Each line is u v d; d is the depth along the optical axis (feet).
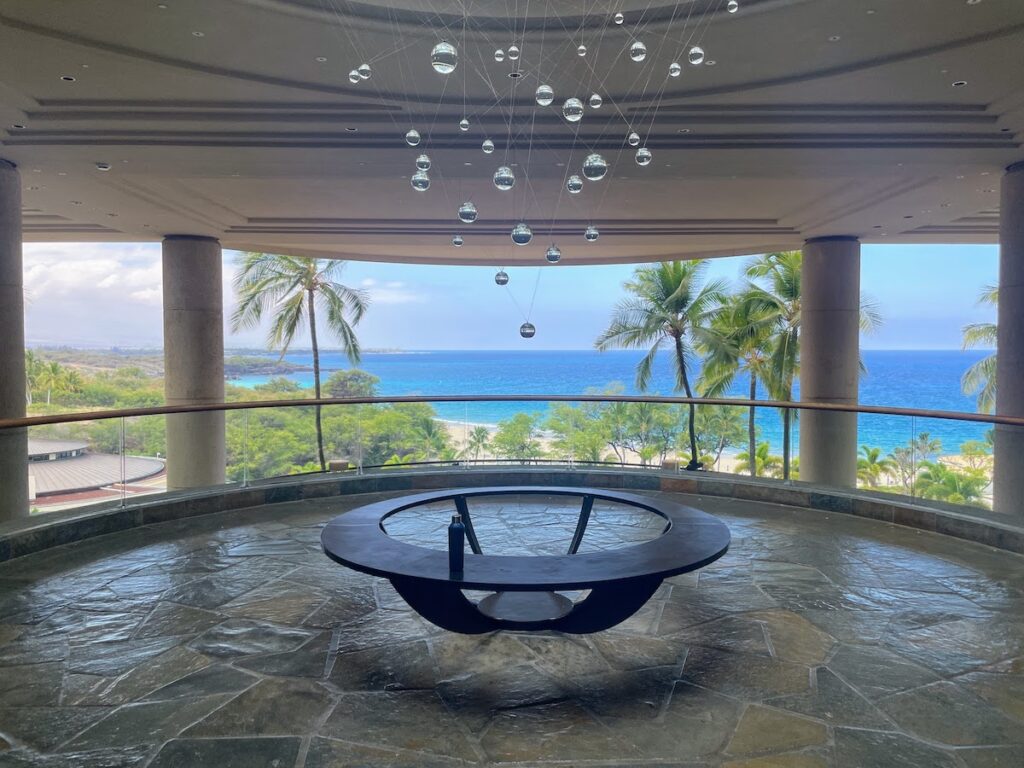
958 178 26.96
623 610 10.11
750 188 29.43
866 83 18.54
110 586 13.21
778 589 13.10
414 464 22.95
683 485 21.95
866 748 7.77
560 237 40.78
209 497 19.27
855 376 40.42
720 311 61.16
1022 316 24.54
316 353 64.23
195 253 39.42
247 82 18.58
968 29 15.67
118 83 18.72
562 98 20.01
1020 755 7.63
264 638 10.87
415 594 9.84
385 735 8.08
